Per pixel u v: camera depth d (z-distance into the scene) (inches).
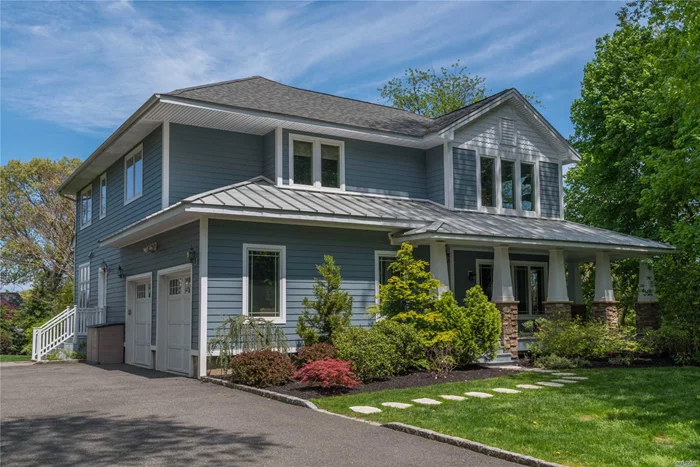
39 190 1445.6
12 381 523.2
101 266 830.5
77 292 968.9
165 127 603.2
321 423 323.9
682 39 634.2
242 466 241.3
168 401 395.2
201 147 621.0
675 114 775.7
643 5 902.4
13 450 265.7
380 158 708.7
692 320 620.7
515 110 776.9
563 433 290.4
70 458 252.4
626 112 910.4
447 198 710.5
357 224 569.6
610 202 959.0
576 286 846.5
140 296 689.0
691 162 681.6
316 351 486.6
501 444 270.4
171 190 598.5
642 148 861.2
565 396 390.0
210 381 490.0
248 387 440.1
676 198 804.0
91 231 901.2
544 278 803.4
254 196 550.9
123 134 654.5
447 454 262.4
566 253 741.3
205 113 581.6
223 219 531.2
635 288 1051.9
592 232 729.6
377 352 466.3
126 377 541.0
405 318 527.5
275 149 630.5
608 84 943.7
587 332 592.4
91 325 743.1
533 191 783.7
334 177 672.4
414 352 511.5
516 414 334.6
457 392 412.5
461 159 727.7
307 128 638.5
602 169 963.3
